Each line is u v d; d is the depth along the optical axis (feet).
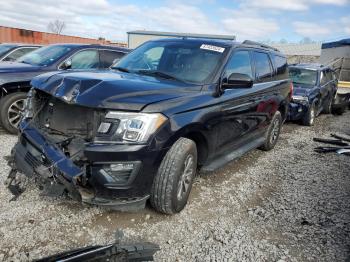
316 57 100.42
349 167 19.27
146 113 10.25
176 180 11.13
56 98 11.22
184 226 11.30
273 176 16.94
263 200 13.92
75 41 80.79
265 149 21.22
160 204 11.25
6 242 9.57
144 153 10.09
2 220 10.55
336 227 11.94
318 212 13.05
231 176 16.35
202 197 13.62
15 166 11.74
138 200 10.55
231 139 15.19
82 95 10.19
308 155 21.47
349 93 43.57
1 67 19.95
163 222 11.39
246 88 15.06
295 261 9.90
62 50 22.43
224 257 9.83
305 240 11.03
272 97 19.10
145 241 10.23
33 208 11.39
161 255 9.68
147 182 10.56
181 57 14.49
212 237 10.82
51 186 10.20
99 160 9.83
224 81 13.92
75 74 11.82
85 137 10.41
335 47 63.00
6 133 20.08
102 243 9.94
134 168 10.09
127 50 25.27
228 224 11.71
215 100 13.03
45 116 11.75
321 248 10.62
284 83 21.25
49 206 11.60
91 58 23.20
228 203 13.34
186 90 12.34
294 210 13.11
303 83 34.47
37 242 9.71
